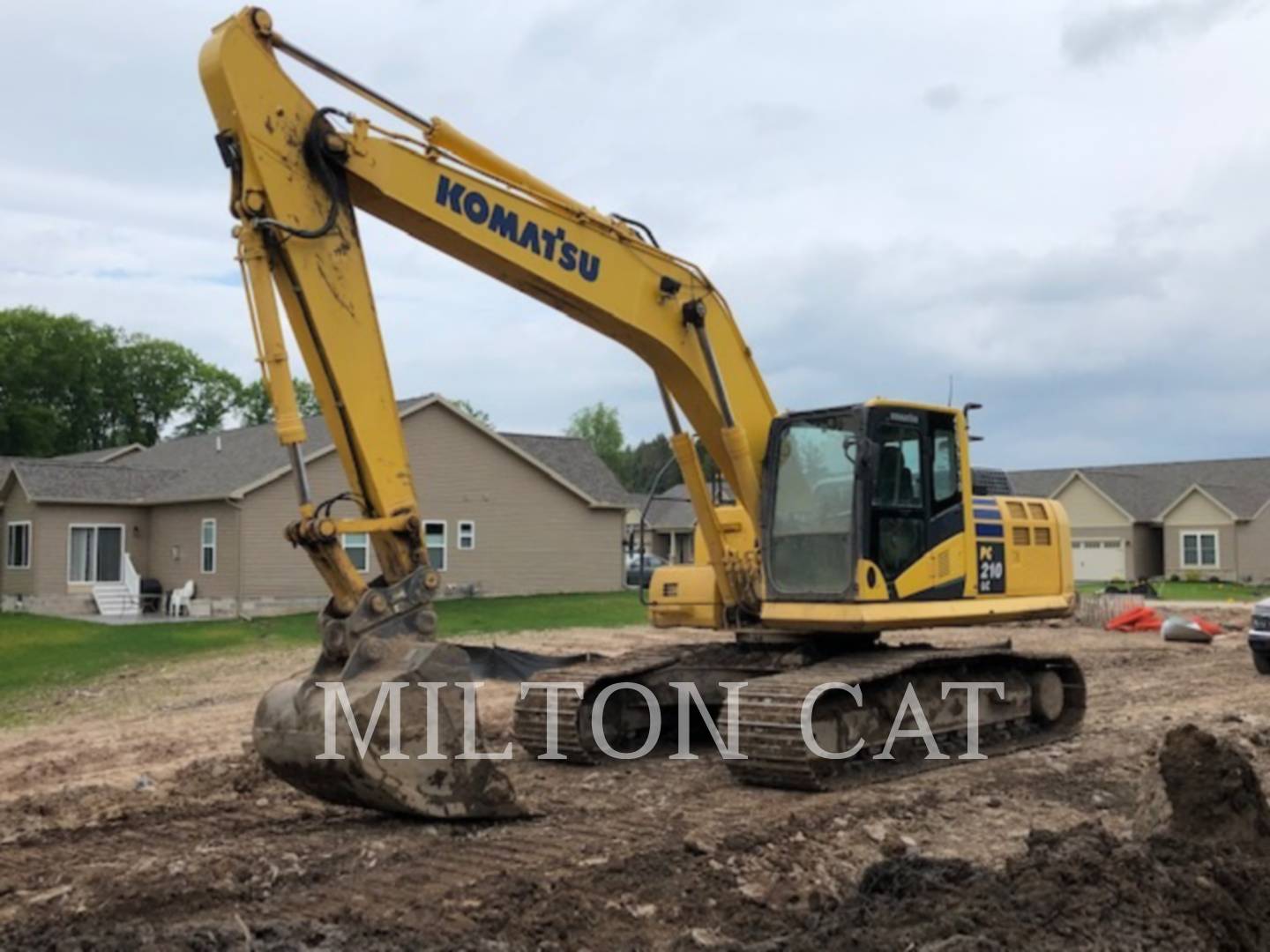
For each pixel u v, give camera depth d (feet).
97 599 104.73
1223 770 24.25
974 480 39.45
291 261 25.03
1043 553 39.42
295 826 27.55
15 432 203.51
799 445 34.94
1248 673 60.23
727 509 37.06
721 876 23.65
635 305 31.86
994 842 26.81
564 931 20.58
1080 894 19.79
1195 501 177.06
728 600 36.83
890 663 33.81
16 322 211.41
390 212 27.40
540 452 129.49
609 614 96.99
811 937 19.06
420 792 25.54
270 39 25.07
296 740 24.90
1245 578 173.37
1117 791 31.78
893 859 23.30
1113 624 89.61
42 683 61.93
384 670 25.29
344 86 26.12
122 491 108.58
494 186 28.73
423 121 27.43
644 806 29.71
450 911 21.40
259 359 24.66
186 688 58.90
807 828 27.30
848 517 33.78
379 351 26.16
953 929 18.63
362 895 22.33
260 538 99.14
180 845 25.96
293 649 75.05
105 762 37.63
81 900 22.09
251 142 24.58
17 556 108.88
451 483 109.91
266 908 21.61
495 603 104.47
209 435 123.13
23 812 29.94
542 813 28.25
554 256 30.01
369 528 25.50
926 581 35.01
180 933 19.38
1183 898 19.76
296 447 24.68
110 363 223.10
